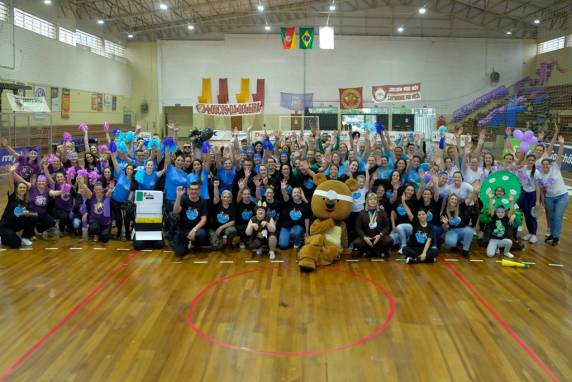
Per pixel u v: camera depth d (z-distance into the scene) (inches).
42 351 157.6
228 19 1000.9
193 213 269.9
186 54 1060.5
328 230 267.1
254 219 270.2
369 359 153.5
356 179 289.9
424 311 192.2
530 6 933.2
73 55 810.2
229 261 259.4
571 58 918.4
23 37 654.5
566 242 302.2
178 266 249.4
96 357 154.1
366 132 346.3
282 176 297.0
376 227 264.5
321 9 1014.4
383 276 236.1
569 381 140.8
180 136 1118.4
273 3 945.5
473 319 184.7
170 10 895.7
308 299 204.8
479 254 274.7
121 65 1029.8
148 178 293.0
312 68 1053.8
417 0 1016.2
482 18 1019.9
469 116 1039.6
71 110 805.9
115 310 191.5
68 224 311.3
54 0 750.5
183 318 184.2
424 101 1056.8
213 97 1069.8
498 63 1050.1
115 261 257.1
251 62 1056.8
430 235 258.5
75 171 322.3
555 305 199.2
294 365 149.6
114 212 300.0
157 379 141.3
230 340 166.2
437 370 146.9
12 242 278.5
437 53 1048.2
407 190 272.5
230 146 401.4
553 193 289.4
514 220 272.7
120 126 1012.5
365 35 1045.8
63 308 192.7
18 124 658.8
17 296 205.0
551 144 301.7
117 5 848.3
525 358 154.5
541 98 930.1
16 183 285.4
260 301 202.2
